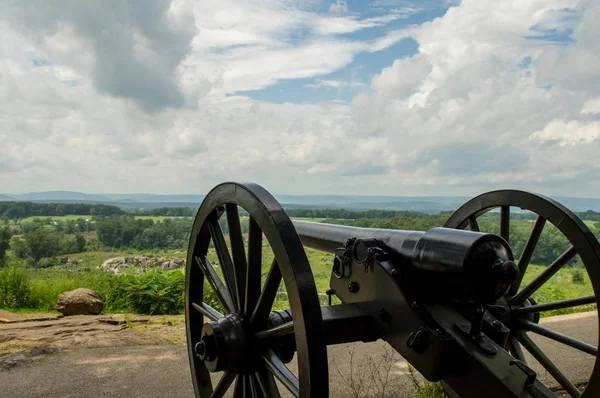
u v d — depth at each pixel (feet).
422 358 8.11
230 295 9.29
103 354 16.83
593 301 9.70
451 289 8.02
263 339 8.22
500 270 7.38
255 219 7.75
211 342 8.57
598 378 9.25
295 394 7.02
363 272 9.88
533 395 6.86
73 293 24.86
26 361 15.92
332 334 9.21
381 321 9.22
